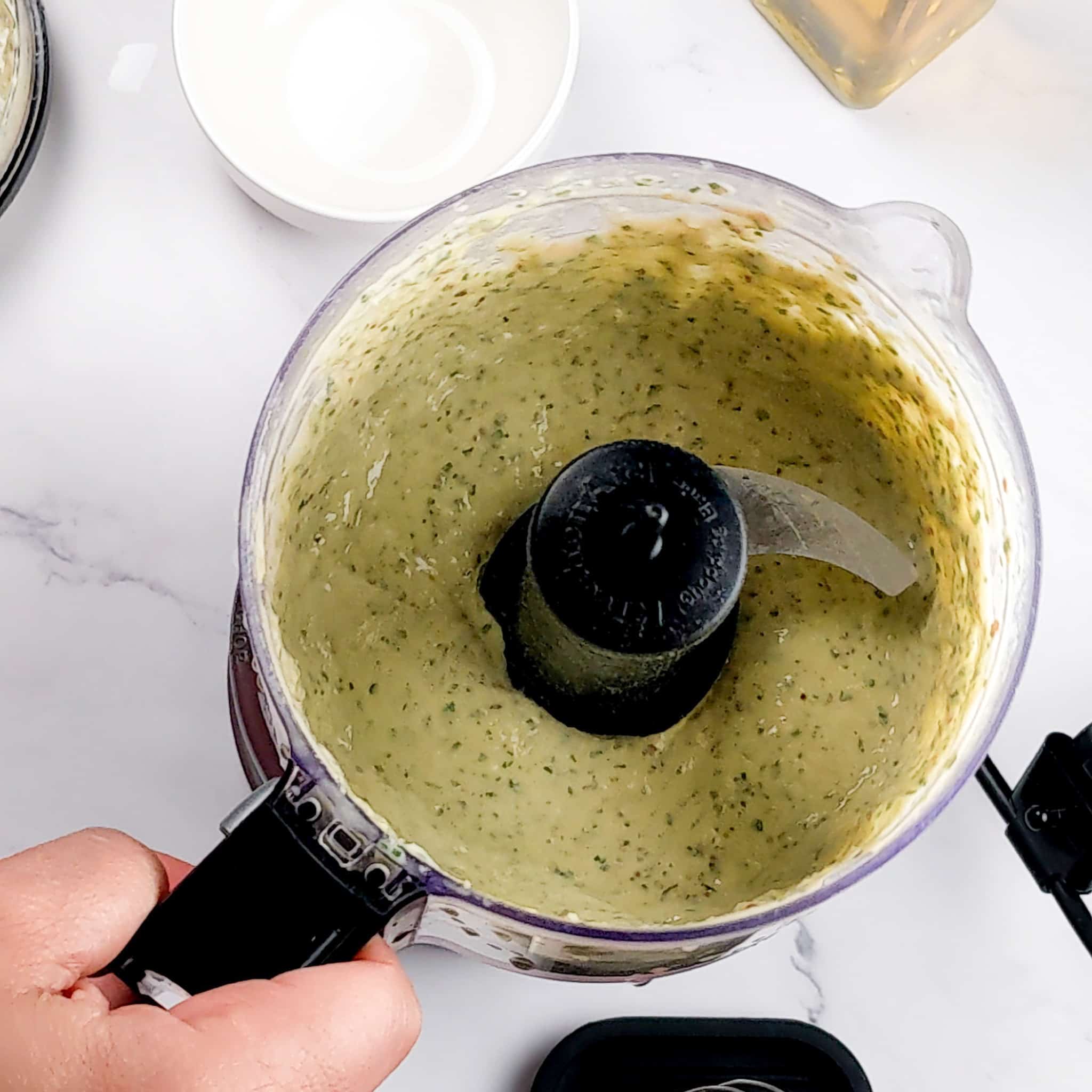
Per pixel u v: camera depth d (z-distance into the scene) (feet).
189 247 2.92
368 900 1.75
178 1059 1.75
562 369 2.50
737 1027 2.61
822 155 3.10
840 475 2.47
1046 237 3.08
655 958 2.05
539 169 2.10
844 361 2.40
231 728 2.70
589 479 2.03
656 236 2.28
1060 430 2.98
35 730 2.68
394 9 3.08
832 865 2.04
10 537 2.76
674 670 2.33
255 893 1.73
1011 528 2.13
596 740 2.38
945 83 3.16
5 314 2.84
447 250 2.14
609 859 2.26
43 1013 1.83
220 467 2.82
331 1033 1.82
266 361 2.89
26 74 2.76
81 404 2.82
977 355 2.13
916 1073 2.68
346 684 2.25
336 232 2.81
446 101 3.03
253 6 2.98
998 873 2.75
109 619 2.74
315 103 3.00
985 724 1.99
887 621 2.36
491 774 2.31
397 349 2.24
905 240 2.14
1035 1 3.20
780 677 2.40
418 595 2.41
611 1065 2.60
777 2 3.09
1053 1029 2.69
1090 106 3.17
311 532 2.23
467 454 2.49
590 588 1.99
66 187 2.91
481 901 1.80
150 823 2.66
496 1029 2.64
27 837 2.64
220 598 2.76
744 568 2.06
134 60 2.99
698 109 3.10
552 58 2.95
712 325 2.46
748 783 2.34
